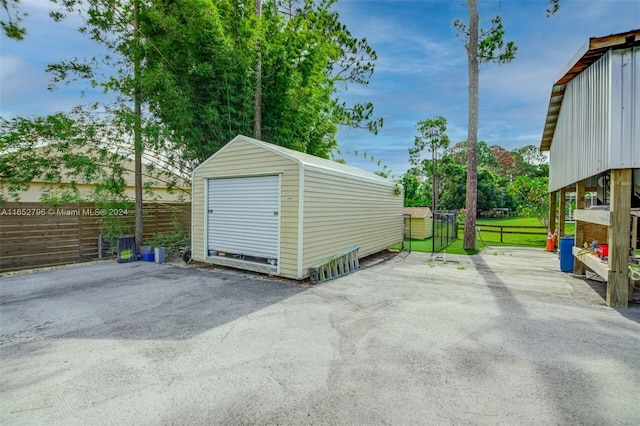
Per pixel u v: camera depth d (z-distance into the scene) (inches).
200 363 122.2
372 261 368.2
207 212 317.1
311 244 261.9
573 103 272.2
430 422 87.0
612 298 190.7
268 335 149.2
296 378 110.7
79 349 134.8
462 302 201.3
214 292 225.6
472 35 445.4
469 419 88.2
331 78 594.2
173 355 129.0
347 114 632.4
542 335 147.6
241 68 392.5
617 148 185.5
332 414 90.7
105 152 347.9
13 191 312.8
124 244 348.5
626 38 179.2
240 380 109.6
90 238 353.4
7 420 88.6
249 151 282.2
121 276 277.1
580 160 251.3
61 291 228.8
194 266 321.4
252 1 427.5
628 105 182.9
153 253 357.1
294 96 461.7
